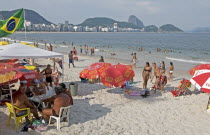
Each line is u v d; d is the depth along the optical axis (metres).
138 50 50.50
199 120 8.45
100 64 11.14
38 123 7.34
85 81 14.31
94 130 7.24
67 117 7.43
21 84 7.08
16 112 6.95
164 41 105.88
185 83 11.73
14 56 8.90
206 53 45.19
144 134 7.14
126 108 9.58
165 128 7.67
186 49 57.50
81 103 9.99
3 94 9.95
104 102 10.31
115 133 7.11
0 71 6.47
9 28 13.09
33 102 8.12
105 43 86.12
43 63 23.55
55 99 7.21
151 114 8.94
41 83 9.27
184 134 7.26
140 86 13.79
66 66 22.31
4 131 6.78
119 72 10.30
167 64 27.28
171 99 11.06
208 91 7.93
